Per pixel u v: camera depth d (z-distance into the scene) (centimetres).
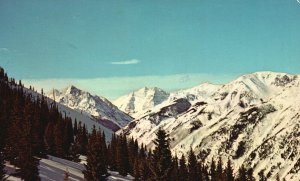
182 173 15512
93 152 7425
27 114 12031
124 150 16438
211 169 18912
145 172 9131
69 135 17475
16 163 8000
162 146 5816
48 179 8712
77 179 9806
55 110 19038
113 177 13100
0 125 9688
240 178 17338
